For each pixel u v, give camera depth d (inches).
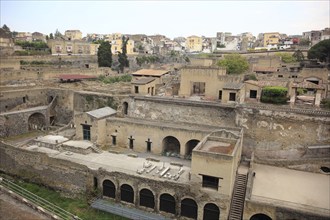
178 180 1334.9
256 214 1202.6
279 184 1359.5
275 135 1668.3
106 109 1952.5
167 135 1691.7
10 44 4256.9
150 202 1352.1
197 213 1273.4
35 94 2445.9
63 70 3065.9
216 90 2102.6
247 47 6112.2
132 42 5536.4
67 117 2433.6
